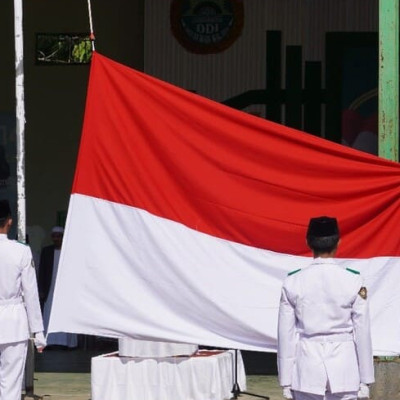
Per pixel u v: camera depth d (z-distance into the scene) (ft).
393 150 56.34
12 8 90.58
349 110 90.22
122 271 48.29
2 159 90.84
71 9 90.74
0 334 48.80
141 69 90.89
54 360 77.41
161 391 55.16
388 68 56.39
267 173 48.37
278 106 90.38
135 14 90.74
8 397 49.37
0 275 49.03
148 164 48.37
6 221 49.57
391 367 54.60
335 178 48.49
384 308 48.55
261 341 48.06
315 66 90.17
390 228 48.70
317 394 37.35
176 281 48.21
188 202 48.37
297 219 48.21
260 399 58.49
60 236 84.69
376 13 89.66
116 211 48.29
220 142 48.42
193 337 48.14
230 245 48.29
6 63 90.74
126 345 55.21
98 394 55.26
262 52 90.33
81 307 48.14
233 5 90.22
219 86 90.58
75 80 91.04
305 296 37.78
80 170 48.37
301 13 90.07
